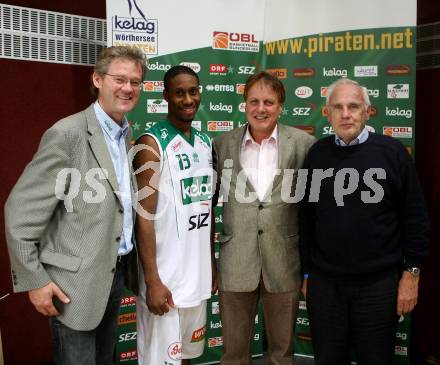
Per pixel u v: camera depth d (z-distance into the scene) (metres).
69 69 2.87
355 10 2.78
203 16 2.84
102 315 1.69
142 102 2.78
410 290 1.88
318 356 2.02
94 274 1.64
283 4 2.91
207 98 2.90
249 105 2.01
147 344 1.97
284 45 2.93
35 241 1.56
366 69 2.79
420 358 3.05
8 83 2.68
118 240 1.72
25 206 1.54
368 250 1.84
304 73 2.91
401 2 2.71
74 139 1.61
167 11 2.77
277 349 2.17
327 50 2.85
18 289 1.57
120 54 1.69
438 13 2.89
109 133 1.75
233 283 2.06
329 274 1.93
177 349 1.95
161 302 1.87
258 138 2.09
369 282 1.87
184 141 1.96
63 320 1.64
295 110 2.95
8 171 2.73
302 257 2.09
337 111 1.88
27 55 2.71
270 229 2.03
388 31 2.74
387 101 2.77
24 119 2.75
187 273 1.95
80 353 1.69
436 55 2.91
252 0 2.92
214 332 3.01
